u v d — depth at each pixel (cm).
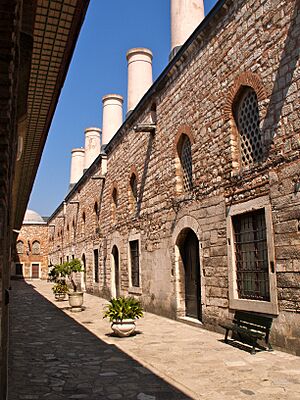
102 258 2083
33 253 4706
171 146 1234
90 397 519
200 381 574
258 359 686
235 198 893
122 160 1762
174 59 1190
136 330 1028
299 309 694
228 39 941
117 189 1828
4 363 354
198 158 1065
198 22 1282
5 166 320
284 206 738
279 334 738
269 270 762
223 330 927
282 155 748
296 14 732
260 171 809
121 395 525
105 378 605
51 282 4000
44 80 731
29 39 534
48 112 845
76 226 2861
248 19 868
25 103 608
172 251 1205
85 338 948
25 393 538
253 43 848
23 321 1270
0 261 310
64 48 654
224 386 548
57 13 576
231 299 895
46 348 838
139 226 1508
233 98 916
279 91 766
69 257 3083
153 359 715
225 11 952
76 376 620
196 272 1117
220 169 959
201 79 1062
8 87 327
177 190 1193
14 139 460
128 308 952
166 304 1245
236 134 928
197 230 1055
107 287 1969
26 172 1290
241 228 891
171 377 600
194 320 1093
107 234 1989
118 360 716
